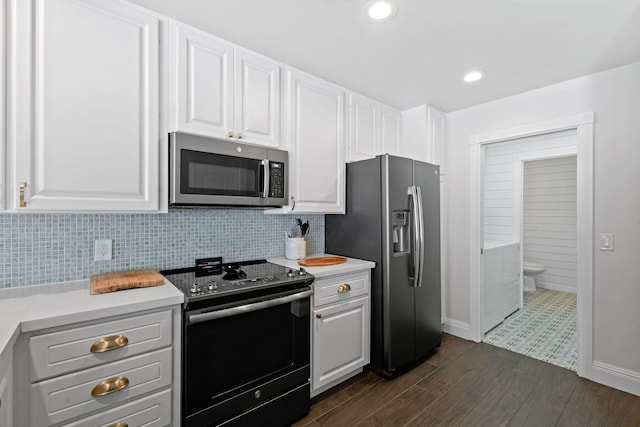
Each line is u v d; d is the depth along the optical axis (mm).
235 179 1847
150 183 1576
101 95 1430
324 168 2381
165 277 1815
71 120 1356
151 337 1349
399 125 3064
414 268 2436
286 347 1813
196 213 2055
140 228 1836
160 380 1375
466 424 1812
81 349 1188
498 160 4336
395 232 2426
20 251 1500
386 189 2297
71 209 1361
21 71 1246
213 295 1489
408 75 2322
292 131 2170
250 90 1955
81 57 1378
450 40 1852
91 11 1403
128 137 1506
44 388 1119
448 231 3186
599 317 2242
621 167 2158
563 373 2377
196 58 1732
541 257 5137
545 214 5086
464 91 2619
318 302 2000
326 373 2059
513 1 1496
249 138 1947
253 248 2336
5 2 1216
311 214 2701
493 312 3334
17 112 1239
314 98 2312
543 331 3244
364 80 2408
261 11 1590
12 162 1233
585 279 2297
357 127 2641
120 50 1481
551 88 2488
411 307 2459
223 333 1552
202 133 1750
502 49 1951
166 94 1637
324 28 1741
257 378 1685
